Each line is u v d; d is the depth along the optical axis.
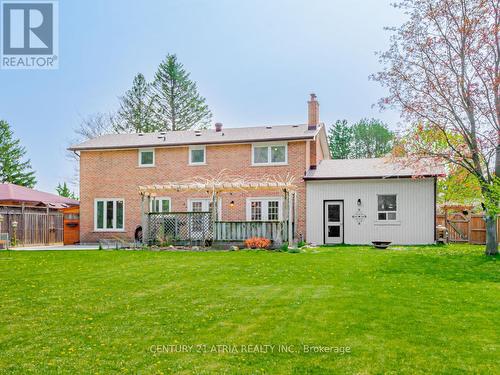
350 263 12.76
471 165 15.96
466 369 4.66
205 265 12.32
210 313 6.89
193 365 4.80
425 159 18.34
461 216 23.81
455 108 16.41
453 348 5.28
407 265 12.38
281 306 7.31
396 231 21.61
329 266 12.12
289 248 17.53
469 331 5.94
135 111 46.53
